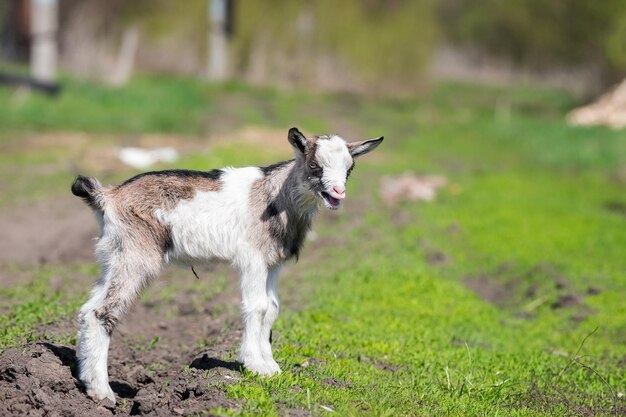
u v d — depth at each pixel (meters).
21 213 15.11
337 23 42.09
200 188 7.64
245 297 7.67
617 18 37.03
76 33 38.16
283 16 41.34
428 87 44.12
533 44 47.75
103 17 40.16
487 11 50.47
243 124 27.34
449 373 8.71
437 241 15.01
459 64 52.25
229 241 7.64
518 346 10.30
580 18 39.44
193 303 10.99
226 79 39.66
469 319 11.22
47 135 22.38
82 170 18.59
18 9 35.28
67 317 9.37
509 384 8.55
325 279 12.38
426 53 44.00
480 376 8.77
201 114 28.75
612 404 8.36
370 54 42.44
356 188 18.58
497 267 13.93
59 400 7.07
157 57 40.34
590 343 10.63
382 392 7.67
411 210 17.11
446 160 24.58
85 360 7.30
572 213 17.44
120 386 7.95
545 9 43.88
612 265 14.01
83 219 14.94
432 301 11.76
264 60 41.12
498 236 15.41
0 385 7.20
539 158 25.36
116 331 9.42
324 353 8.82
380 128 30.25
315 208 7.91
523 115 36.84
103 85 30.36
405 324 10.54
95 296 7.41
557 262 13.96
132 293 7.39
